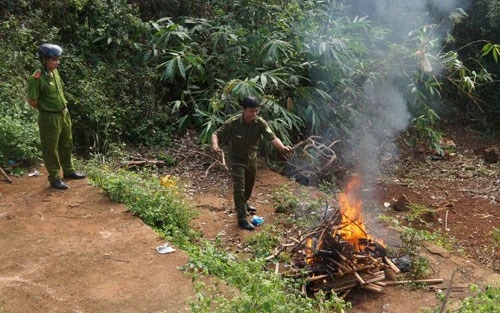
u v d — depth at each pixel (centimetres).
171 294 471
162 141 950
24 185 691
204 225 675
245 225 664
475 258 689
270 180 832
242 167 657
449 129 1268
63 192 670
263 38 994
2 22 944
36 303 457
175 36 1025
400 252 605
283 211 721
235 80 912
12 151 755
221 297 420
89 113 902
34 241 557
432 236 707
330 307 507
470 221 805
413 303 527
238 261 548
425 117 1162
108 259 527
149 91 997
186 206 672
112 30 1011
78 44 995
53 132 655
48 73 641
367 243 577
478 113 1302
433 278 570
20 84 858
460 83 1188
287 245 589
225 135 652
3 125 750
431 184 967
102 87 943
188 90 983
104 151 903
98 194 668
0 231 575
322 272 548
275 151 941
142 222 604
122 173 725
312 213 696
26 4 970
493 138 1237
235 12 1059
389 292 546
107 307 454
